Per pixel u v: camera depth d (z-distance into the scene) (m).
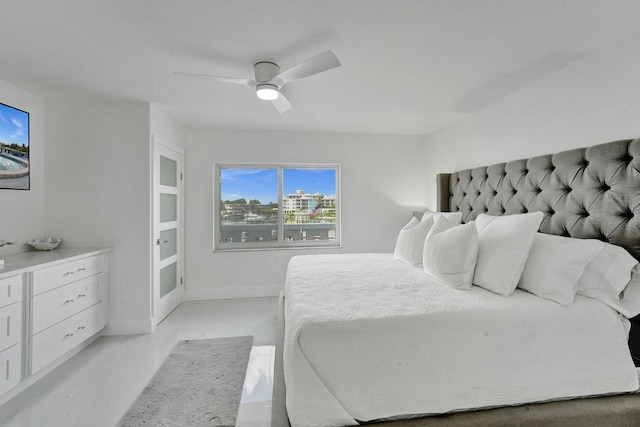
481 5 1.41
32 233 2.62
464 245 1.82
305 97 2.68
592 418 1.30
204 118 3.38
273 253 3.96
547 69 2.09
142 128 2.84
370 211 4.15
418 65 2.05
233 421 1.67
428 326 1.34
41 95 2.64
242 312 3.38
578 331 1.39
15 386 1.88
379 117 3.30
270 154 3.94
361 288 1.82
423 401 1.27
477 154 3.02
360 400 1.24
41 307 2.03
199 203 3.81
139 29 1.62
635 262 1.49
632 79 1.66
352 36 1.69
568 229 1.91
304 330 1.29
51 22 1.56
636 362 1.45
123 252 2.83
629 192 1.58
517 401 1.32
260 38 1.71
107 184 2.81
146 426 1.62
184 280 3.78
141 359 2.35
